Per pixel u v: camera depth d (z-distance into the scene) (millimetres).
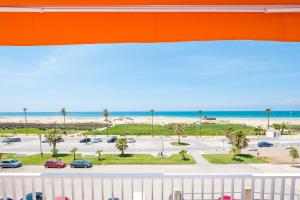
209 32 1695
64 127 63094
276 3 1527
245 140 25828
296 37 1727
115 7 1579
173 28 1677
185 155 25094
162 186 2730
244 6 1576
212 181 2723
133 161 22344
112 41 1703
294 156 19141
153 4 1510
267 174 2652
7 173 2668
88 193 10477
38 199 5195
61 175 2691
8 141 38125
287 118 100188
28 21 1631
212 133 49438
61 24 1645
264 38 1729
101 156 25312
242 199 2723
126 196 9391
